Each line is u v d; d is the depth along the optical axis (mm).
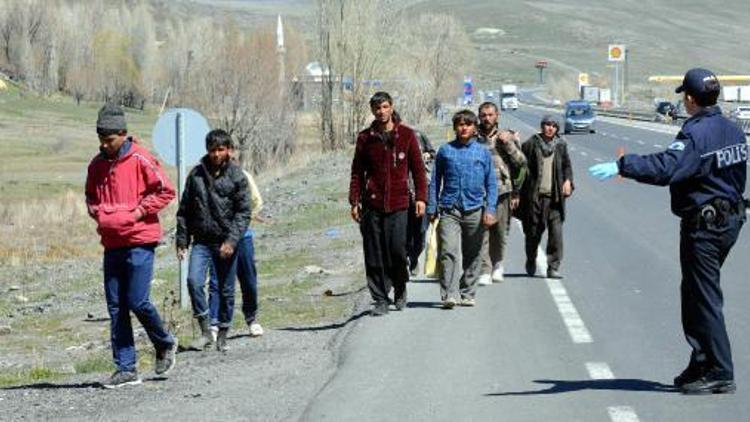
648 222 50094
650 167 18109
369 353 23781
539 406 19000
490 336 25297
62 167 161375
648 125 178375
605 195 64562
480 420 18266
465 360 22859
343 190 74812
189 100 134000
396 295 29031
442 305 29156
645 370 21516
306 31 165500
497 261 33469
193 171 26375
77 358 29844
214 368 23891
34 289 50312
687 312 19109
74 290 48406
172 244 59906
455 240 28875
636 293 31094
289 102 125500
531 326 26453
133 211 21500
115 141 21422
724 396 19156
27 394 22438
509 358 22953
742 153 18453
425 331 26047
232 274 26656
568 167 33781
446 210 28922
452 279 28938
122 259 21938
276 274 41875
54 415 20078
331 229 54844
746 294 30547
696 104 18562
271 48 127188
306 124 148625
